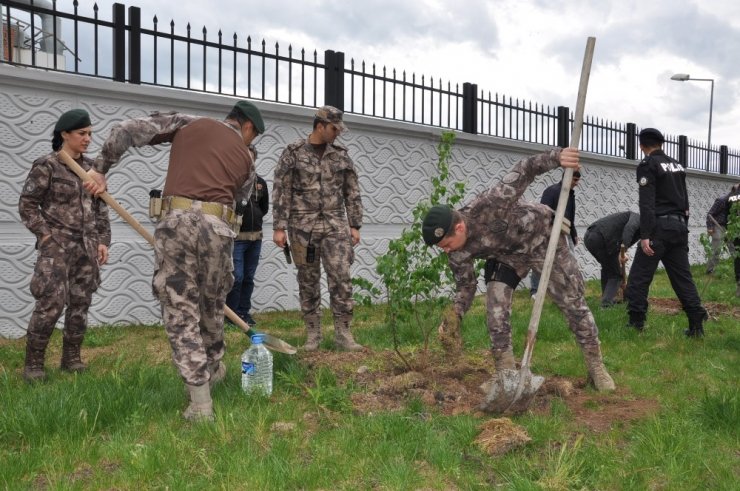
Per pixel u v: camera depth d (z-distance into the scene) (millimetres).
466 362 4750
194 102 7164
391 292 4680
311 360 4762
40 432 3078
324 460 2902
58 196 4277
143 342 5918
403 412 3602
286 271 8039
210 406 3422
